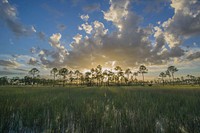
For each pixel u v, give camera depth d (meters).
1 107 8.67
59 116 7.50
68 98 13.59
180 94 16.70
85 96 15.60
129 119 7.04
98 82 86.19
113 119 7.11
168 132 5.63
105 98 13.95
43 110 8.54
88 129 6.08
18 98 12.58
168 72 85.69
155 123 6.48
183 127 6.01
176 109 8.59
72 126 6.39
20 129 6.11
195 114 7.46
